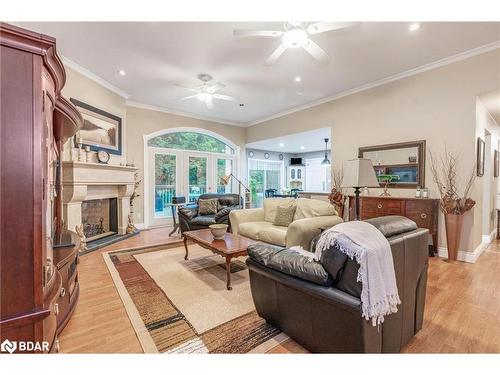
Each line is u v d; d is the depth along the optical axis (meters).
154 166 6.06
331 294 1.30
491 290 2.47
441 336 1.73
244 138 7.78
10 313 0.91
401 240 1.49
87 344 1.65
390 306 1.28
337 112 4.99
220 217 4.39
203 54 3.42
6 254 0.90
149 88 4.75
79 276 2.84
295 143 7.70
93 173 3.95
